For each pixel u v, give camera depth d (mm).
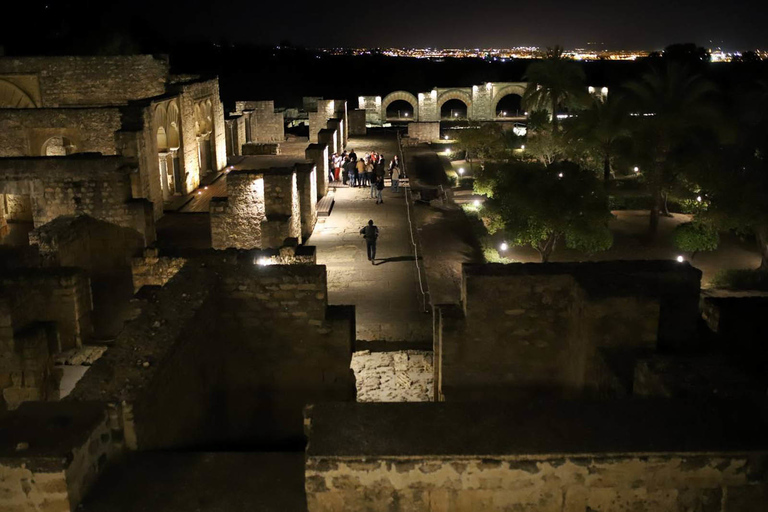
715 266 21516
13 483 4852
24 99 29375
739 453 4680
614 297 7328
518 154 35031
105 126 24656
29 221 23812
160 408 6215
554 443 4793
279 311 8430
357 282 17266
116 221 19344
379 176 25562
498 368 8359
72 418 5332
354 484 4707
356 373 11109
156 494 5219
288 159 35750
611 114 26562
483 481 4711
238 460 5684
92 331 12555
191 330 7176
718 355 6578
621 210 27875
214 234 19047
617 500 4766
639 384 6297
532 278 8117
